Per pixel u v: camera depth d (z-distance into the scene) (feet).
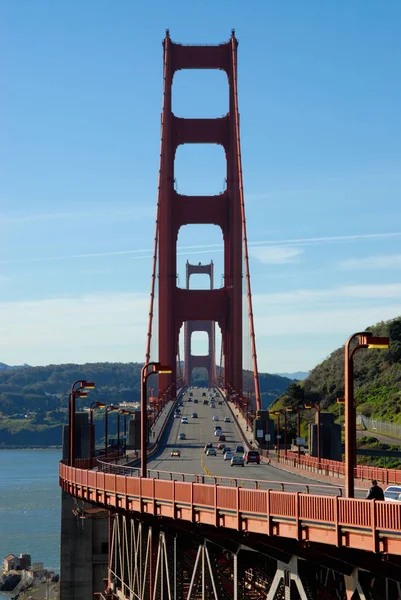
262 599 128.16
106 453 334.24
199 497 128.88
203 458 391.86
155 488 148.36
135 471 258.57
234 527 117.19
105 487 185.47
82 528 267.39
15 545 625.00
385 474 225.35
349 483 118.52
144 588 158.61
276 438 489.26
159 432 557.33
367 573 99.35
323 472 272.72
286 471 312.50
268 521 109.40
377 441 492.54
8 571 553.64
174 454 401.29
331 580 110.63
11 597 500.74
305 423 604.49
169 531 147.43
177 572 143.95
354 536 95.45
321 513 100.42
